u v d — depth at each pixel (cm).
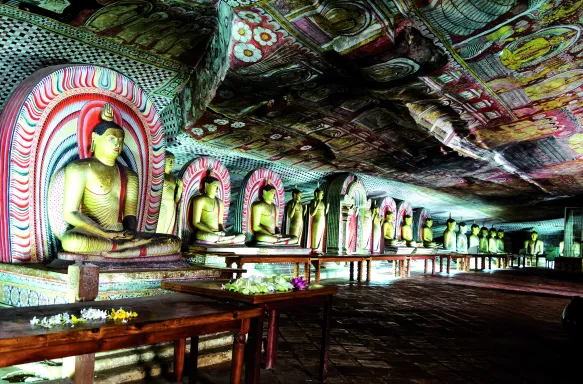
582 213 1844
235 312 315
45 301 425
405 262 1531
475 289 1185
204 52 672
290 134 923
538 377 446
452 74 670
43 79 496
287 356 470
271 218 1039
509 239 2677
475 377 437
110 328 247
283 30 564
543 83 705
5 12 506
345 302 838
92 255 477
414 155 1109
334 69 655
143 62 670
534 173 1295
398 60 621
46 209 507
